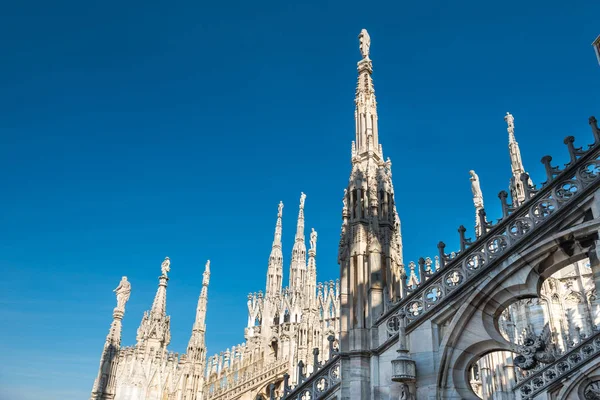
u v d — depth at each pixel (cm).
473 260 1172
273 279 4447
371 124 1546
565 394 1702
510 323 2370
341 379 1185
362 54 1702
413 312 1175
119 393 2502
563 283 2634
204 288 3156
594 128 1073
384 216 1373
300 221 4609
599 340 1719
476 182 2898
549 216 1054
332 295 4197
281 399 1296
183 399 2758
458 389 1066
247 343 4103
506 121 2955
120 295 2520
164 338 2770
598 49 1142
